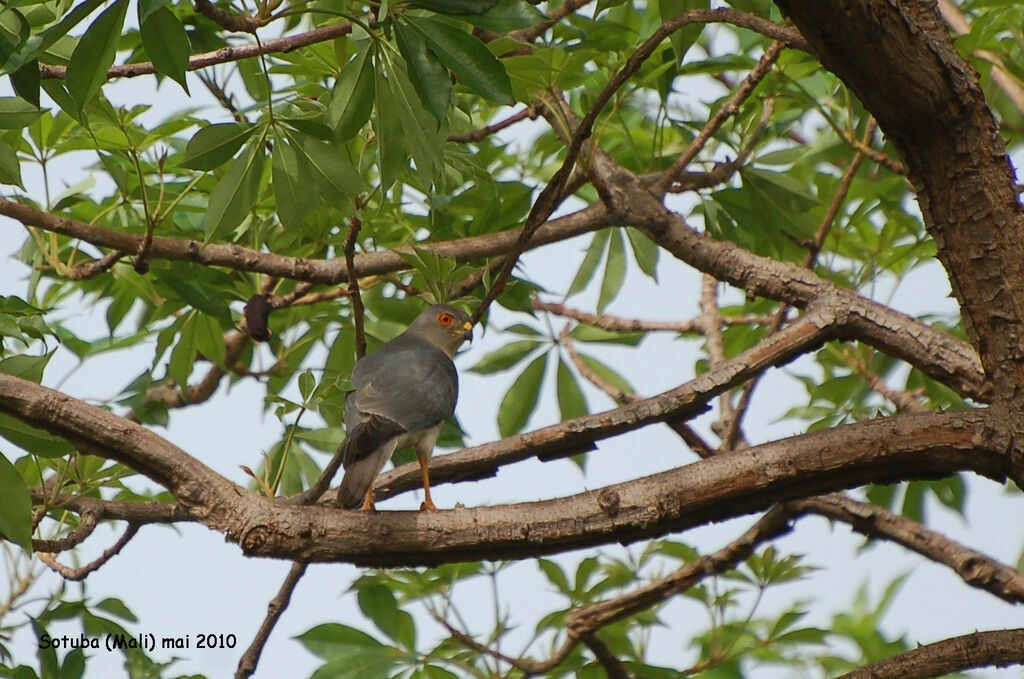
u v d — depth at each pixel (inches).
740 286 393.7
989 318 294.0
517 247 332.5
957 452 289.0
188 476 275.3
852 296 361.1
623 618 433.1
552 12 401.4
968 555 402.3
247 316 421.1
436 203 421.1
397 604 418.6
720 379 346.0
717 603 458.0
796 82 479.2
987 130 282.4
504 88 263.0
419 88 264.4
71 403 271.0
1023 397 292.5
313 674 399.5
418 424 372.5
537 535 281.7
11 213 393.7
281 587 382.0
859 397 508.4
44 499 371.6
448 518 281.0
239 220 336.2
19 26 316.2
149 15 240.1
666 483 287.3
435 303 356.8
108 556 390.3
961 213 289.7
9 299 343.6
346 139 311.0
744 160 477.4
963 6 463.2
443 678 402.3
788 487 291.7
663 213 406.6
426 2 256.8
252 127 328.2
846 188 474.9
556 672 426.9
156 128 409.4
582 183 432.1
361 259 428.8
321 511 279.4
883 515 422.9
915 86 270.5
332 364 490.9
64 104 324.5
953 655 293.1
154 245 409.7
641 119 525.3
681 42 348.8
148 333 509.4
